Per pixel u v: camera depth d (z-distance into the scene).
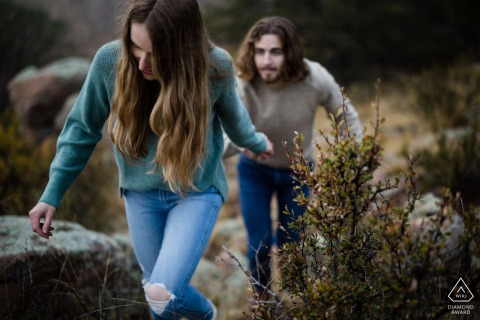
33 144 5.70
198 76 1.63
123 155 1.82
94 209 4.24
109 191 4.82
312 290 1.46
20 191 3.87
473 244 1.72
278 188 2.83
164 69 1.58
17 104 8.23
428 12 9.37
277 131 2.69
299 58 2.55
